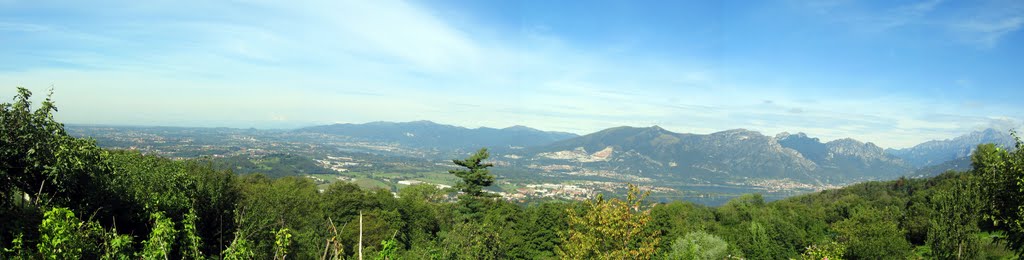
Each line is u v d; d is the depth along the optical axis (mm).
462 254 25656
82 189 13250
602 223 14031
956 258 30875
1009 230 10312
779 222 57469
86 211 12883
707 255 40844
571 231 15547
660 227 52250
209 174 23625
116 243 7781
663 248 47688
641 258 14047
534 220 50938
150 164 21203
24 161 11500
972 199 30703
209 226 20859
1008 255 30250
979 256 29953
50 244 6965
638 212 14383
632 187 14555
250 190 39406
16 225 9008
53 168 11453
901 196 78438
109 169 14375
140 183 17562
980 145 37688
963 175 65062
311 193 51000
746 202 81875
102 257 7637
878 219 38344
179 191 18781
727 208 76438
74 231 7414
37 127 11680
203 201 20656
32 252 7582
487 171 54688
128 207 14969
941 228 32156
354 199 44750
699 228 58562
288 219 29828
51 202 11727
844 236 36219
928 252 38719
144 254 8125
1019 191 9773
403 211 50438
